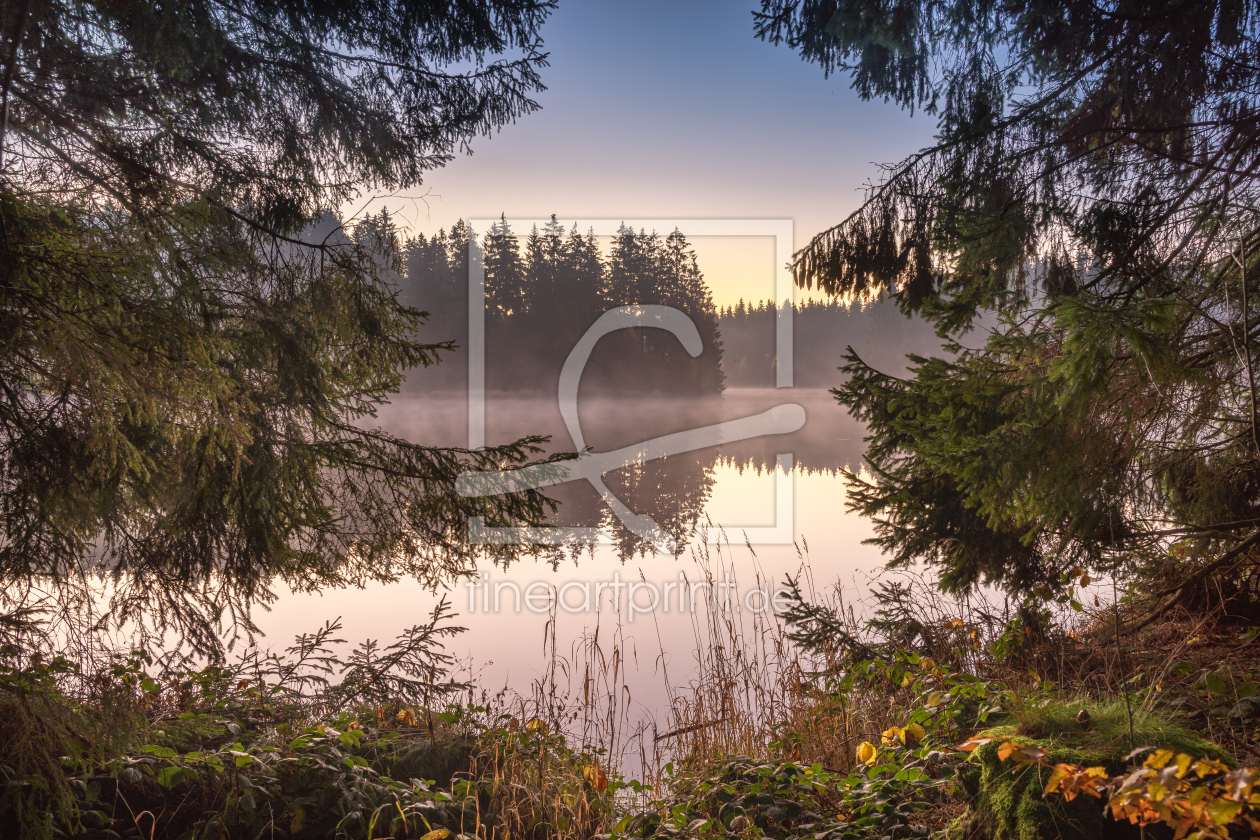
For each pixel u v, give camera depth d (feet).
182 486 13.21
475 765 11.13
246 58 14.65
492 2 16.60
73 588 10.09
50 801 7.93
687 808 9.29
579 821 10.46
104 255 9.46
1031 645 12.90
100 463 10.23
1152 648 12.07
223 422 11.44
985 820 6.60
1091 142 14.02
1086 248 14.05
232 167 15.20
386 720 13.57
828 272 16.70
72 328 8.82
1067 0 13.15
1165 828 5.62
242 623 14.57
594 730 14.78
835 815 8.51
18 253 8.69
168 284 12.36
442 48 16.81
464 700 15.34
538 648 21.48
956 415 12.36
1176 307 10.42
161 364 9.97
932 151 15.14
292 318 16.05
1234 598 12.19
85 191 11.24
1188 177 13.34
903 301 16.69
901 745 9.80
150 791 9.29
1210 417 11.18
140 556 12.80
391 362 18.03
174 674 12.23
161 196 12.26
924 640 14.84
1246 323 9.48
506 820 10.04
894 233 15.97
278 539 14.96
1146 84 13.38
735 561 30.55
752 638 18.65
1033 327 12.85
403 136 17.37
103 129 12.03
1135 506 12.28
